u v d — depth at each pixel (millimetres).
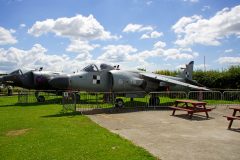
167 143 8273
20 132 9992
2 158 6762
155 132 10000
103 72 19438
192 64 25953
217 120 13008
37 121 12367
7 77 24359
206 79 29969
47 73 24531
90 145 7812
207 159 6648
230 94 22531
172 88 21516
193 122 12383
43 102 22750
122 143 8023
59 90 21969
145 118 13586
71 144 7961
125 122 12289
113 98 17125
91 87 19109
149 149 7547
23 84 24312
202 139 8852
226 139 8875
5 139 8875
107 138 8719
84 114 14945
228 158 6742
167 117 13977
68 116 14008
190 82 25109
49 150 7371
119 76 18781
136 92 19062
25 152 7230
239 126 11328
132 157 6629
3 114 14953
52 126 11008
